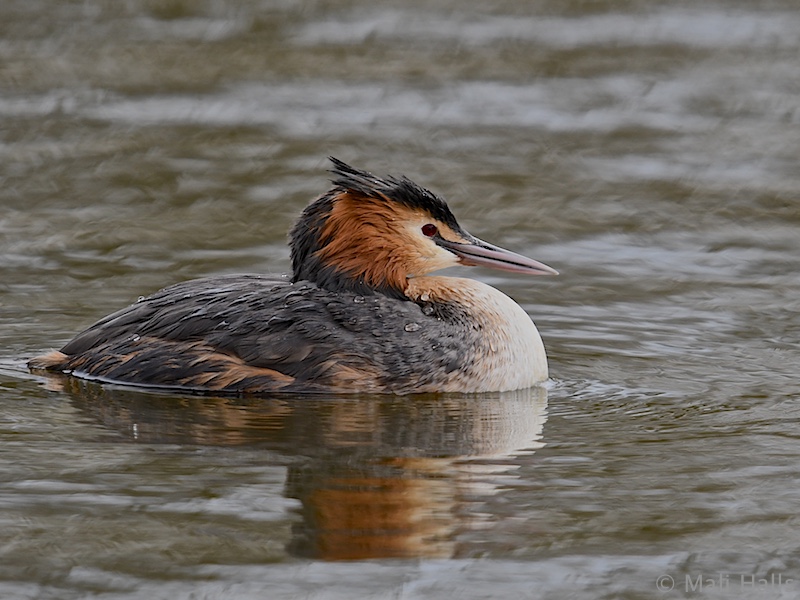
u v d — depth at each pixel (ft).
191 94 92.79
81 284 58.95
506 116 88.94
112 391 45.34
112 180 76.07
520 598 31.19
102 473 37.76
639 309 57.06
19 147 81.51
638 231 69.05
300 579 31.78
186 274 60.85
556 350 51.39
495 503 36.06
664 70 98.37
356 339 45.68
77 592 31.19
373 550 33.37
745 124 87.30
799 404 44.55
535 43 104.73
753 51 102.58
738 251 65.92
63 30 106.63
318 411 43.70
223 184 75.51
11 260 62.49
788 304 57.47
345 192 47.85
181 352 45.73
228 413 43.32
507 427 42.34
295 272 48.55
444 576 32.12
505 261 48.85
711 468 38.65
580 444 40.75
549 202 73.41
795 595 31.45
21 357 49.01
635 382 47.37
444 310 47.26
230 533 34.09
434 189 74.90
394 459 39.29
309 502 35.83
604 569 32.58
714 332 53.57
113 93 92.58
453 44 104.53
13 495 36.14
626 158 81.30
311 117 88.28
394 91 94.07
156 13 111.75
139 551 33.06
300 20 110.83
